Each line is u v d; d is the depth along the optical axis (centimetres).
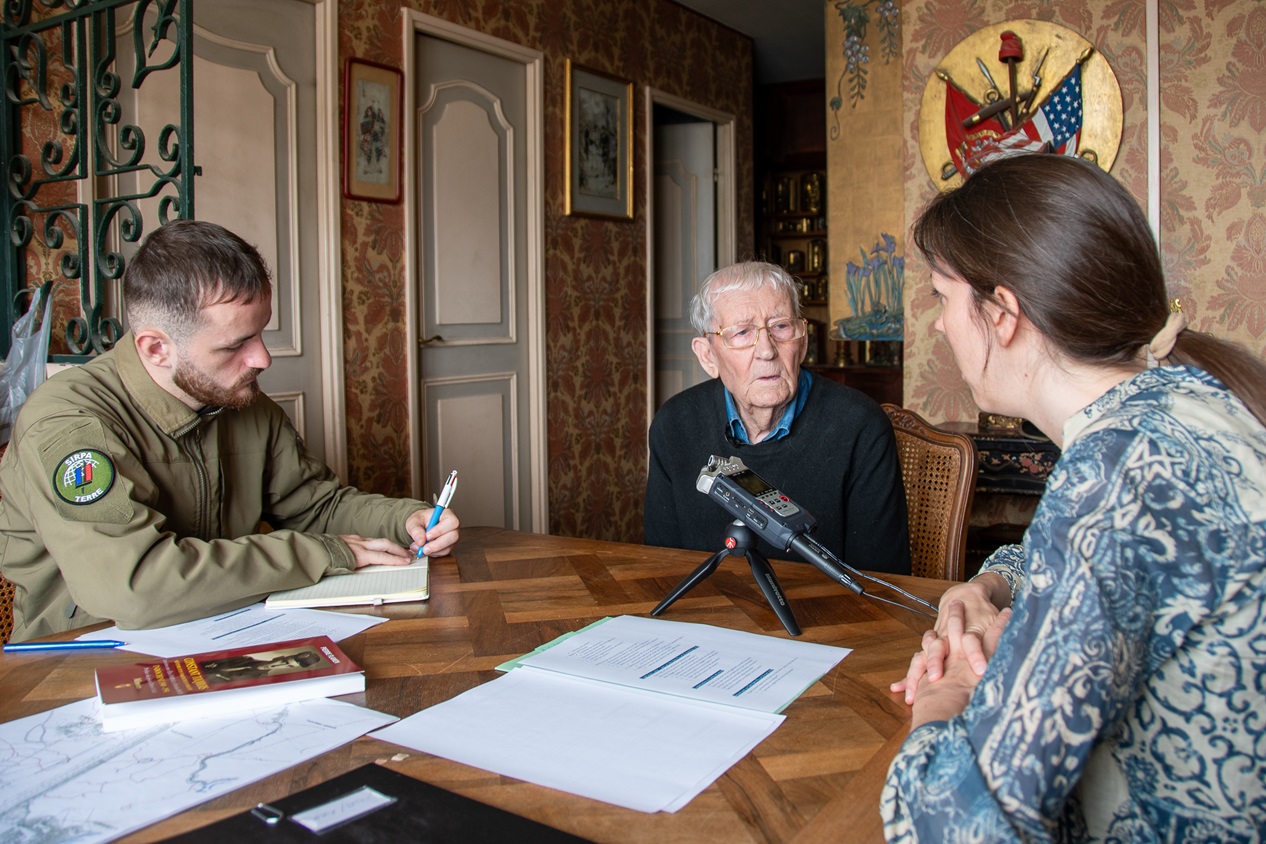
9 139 255
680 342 560
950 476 197
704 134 553
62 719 94
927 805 67
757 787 80
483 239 411
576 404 465
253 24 312
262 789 79
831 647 114
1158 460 67
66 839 71
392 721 93
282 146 323
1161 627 66
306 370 334
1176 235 305
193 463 161
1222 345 78
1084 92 311
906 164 340
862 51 396
